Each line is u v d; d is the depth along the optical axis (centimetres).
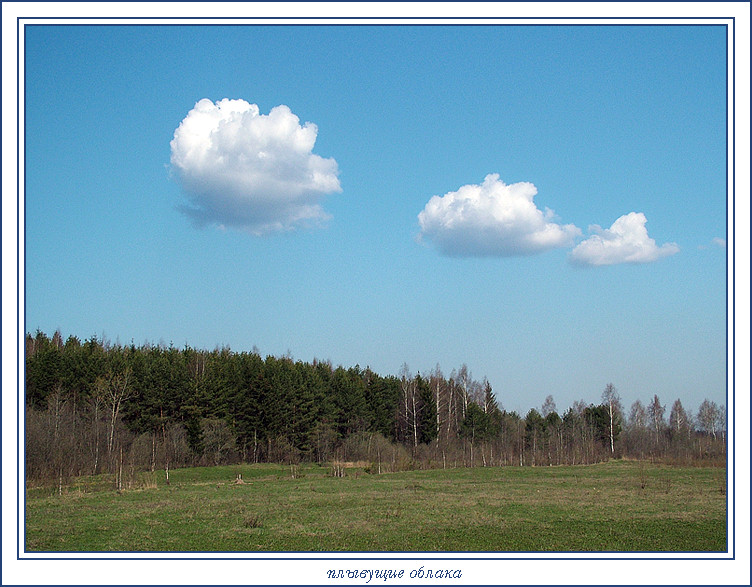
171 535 2288
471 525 2523
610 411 8494
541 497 3553
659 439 8775
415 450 7494
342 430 7900
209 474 5566
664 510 2939
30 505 3158
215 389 7025
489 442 8075
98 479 4634
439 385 8706
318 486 4344
